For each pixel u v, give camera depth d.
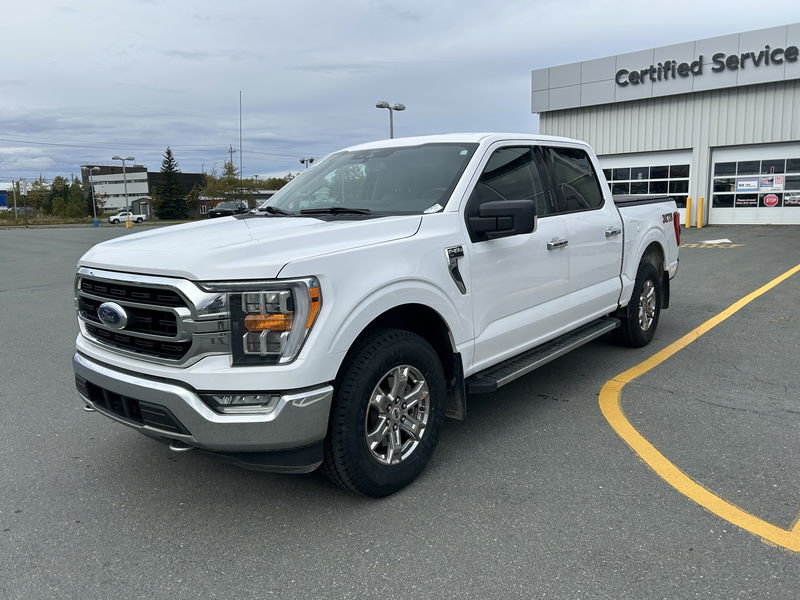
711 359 5.79
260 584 2.64
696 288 9.81
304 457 2.95
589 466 3.66
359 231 3.28
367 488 3.22
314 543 2.94
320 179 4.52
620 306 5.63
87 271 3.27
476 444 4.01
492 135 4.33
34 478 3.67
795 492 3.29
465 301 3.69
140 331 3.01
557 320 4.56
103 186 135.62
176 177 90.88
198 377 2.82
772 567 2.65
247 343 2.81
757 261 13.02
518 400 4.81
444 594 2.54
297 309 2.84
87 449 4.09
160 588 2.63
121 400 3.13
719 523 3.00
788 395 4.78
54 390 5.36
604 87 26.27
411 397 3.41
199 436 2.85
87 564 2.81
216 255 2.84
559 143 4.97
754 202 24.19
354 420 3.10
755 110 23.38
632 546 2.83
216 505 3.33
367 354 3.15
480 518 3.11
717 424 4.24
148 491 3.49
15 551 2.92
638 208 5.93
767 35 22.45
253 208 4.71
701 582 2.56
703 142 24.61
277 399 2.82
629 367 5.59
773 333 6.72
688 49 24.08
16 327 8.15
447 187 3.87
